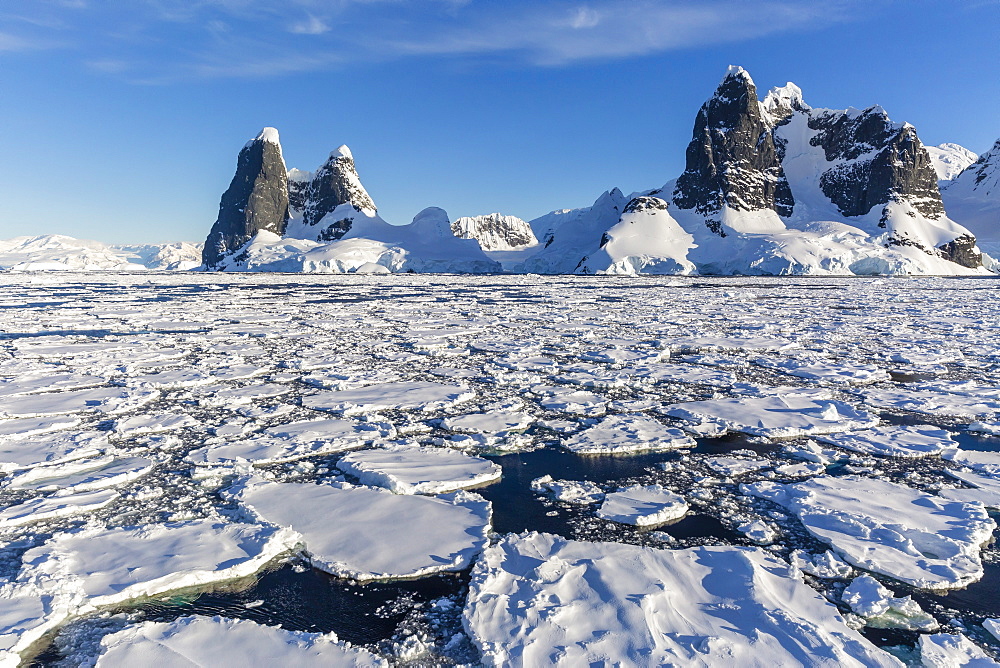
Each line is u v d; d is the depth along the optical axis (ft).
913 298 124.36
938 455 28.12
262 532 19.67
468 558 18.60
